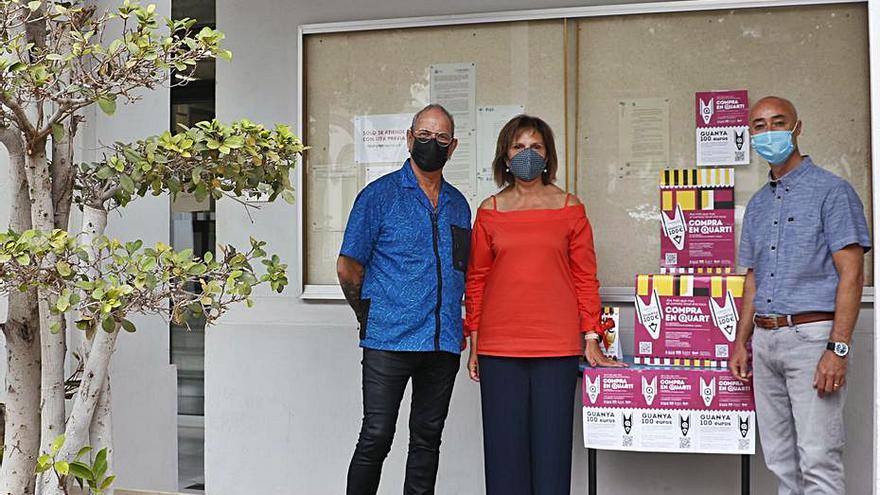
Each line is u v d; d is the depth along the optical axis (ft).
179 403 27.12
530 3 14.25
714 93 13.74
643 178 13.93
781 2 13.47
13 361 9.27
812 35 13.51
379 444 12.14
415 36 14.67
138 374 16.39
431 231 12.17
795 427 11.59
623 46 13.99
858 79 13.42
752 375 12.07
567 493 12.44
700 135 13.75
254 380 15.33
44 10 9.16
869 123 13.37
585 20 14.08
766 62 13.61
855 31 13.42
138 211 16.28
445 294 12.16
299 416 15.16
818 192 11.33
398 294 12.05
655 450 12.29
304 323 15.15
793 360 11.32
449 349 12.15
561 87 14.15
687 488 13.99
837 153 13.46
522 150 12.39
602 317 13.30
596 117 14.06
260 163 9.16
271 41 15.29
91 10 9.17
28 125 8.71
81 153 15.34
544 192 12.65
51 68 8.61
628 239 13.97
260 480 15.29
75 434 9.02
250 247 15.35
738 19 13.67
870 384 13.29
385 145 14.82
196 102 20.53
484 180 14.39
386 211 12.16
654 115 13.91
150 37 8.79
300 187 15.05
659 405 12.27
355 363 14.98
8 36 9.00
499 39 14.37
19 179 9.08
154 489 16.75
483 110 14.42
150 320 16.60
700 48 13.78
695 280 12.57
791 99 13.57
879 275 8.86
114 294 8.09
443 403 12.53
